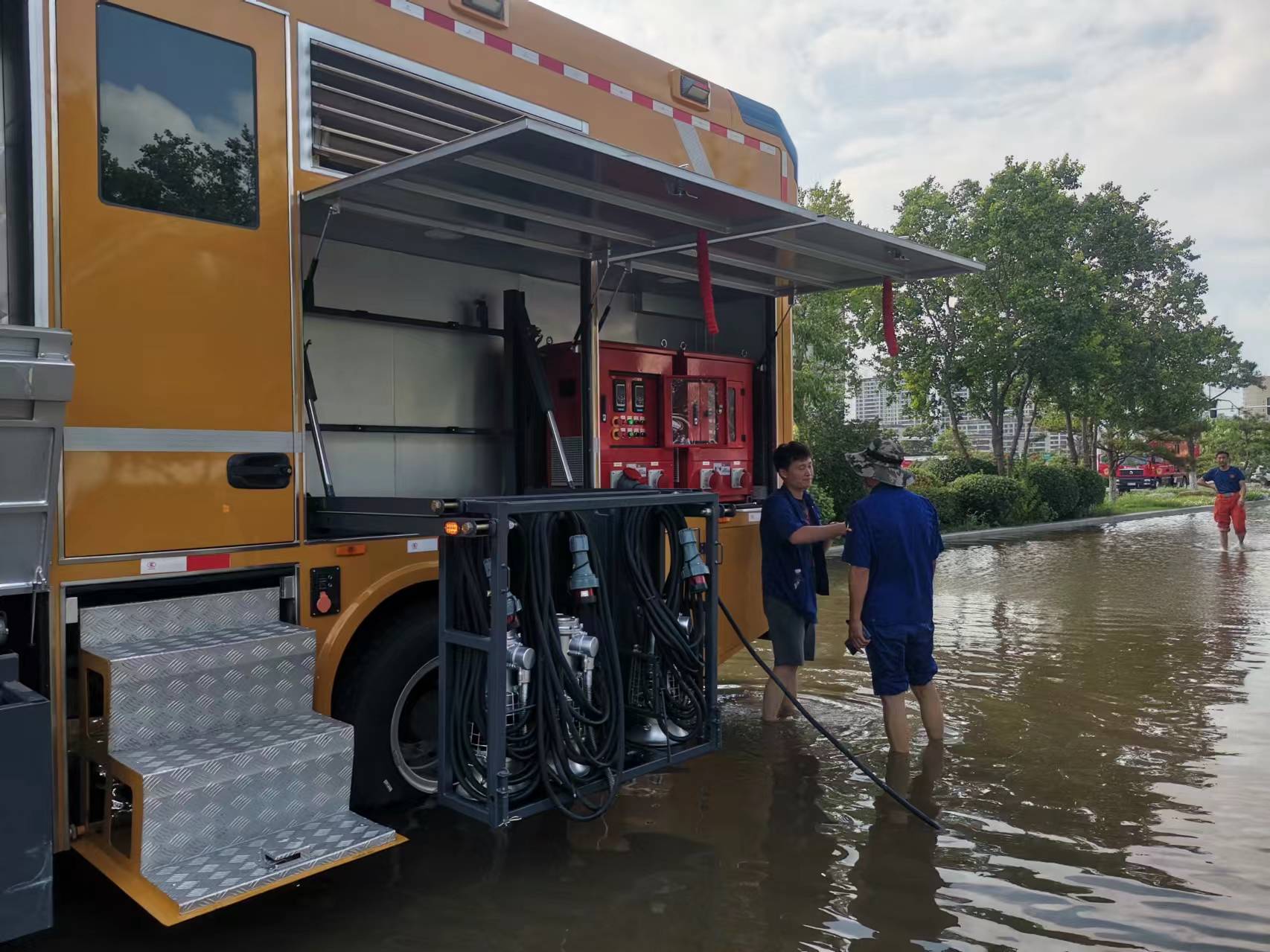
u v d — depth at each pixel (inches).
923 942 113.7
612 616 145.1
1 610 100.0
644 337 231.6
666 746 144.4
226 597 124.3
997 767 176.9
